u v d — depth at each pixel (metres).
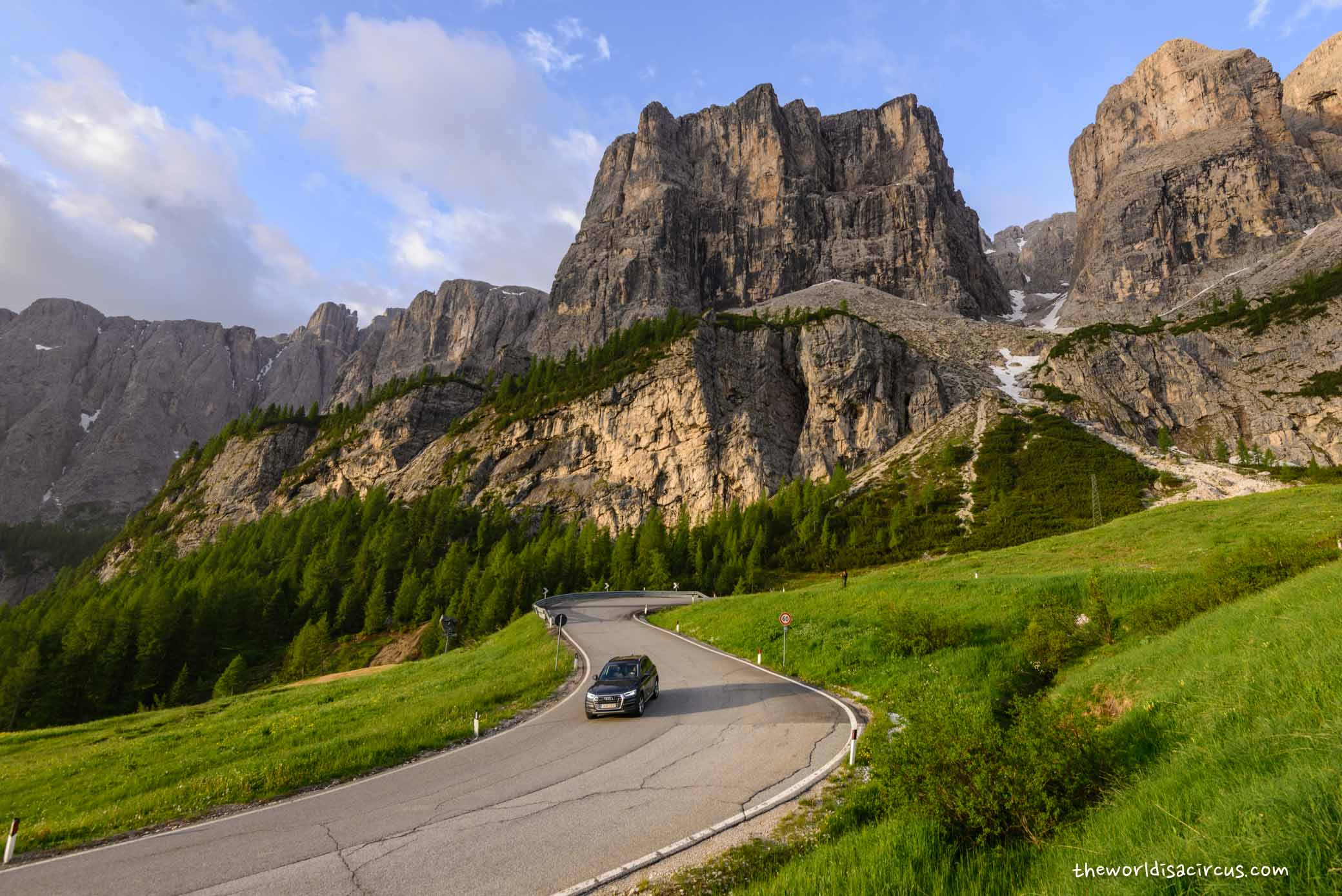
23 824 12.91
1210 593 18.39
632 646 32.59
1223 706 9.12
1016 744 8.35
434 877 8.48
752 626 32.06
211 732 22.59
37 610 111.81
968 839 7.83
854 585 39.50
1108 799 7.71
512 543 115.38
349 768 13.95
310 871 8.91
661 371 139.38
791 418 138.38
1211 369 133.12
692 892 7.68
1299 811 5.08
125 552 173.38
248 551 120.12
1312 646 9.48
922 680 18.77
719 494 123.12
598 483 134.38
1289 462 110.56
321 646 77.19
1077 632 20.67
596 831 9.74
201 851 9.88
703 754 13.71
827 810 10.11
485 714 19.16
